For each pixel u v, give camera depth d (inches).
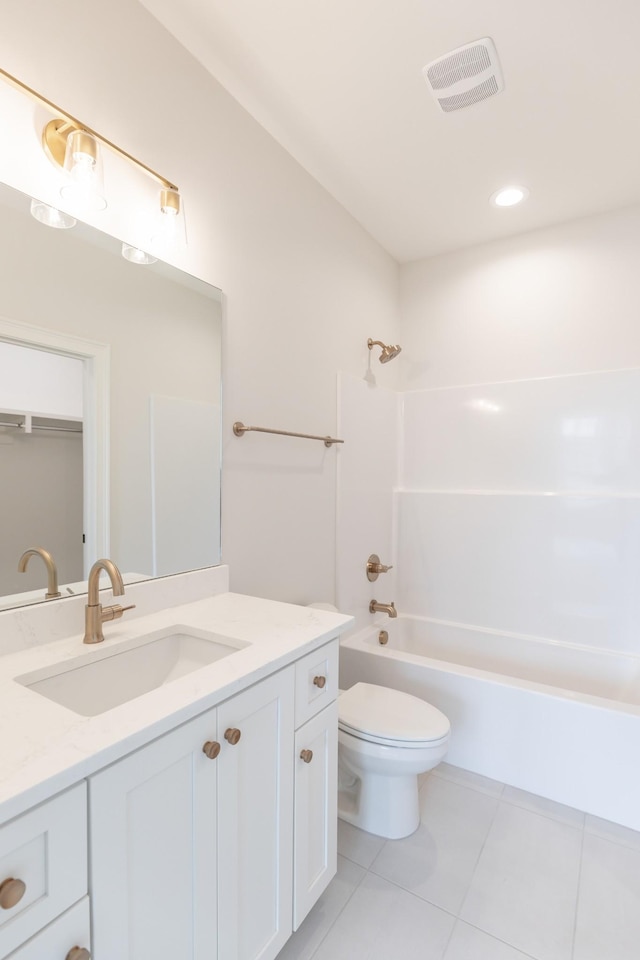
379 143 75.5
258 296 71.3
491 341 106.0
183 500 59.5
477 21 54.6
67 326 47.4
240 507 68.2
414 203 92.0
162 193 53.0
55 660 39.9
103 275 50.4
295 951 48.5
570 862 60.1
